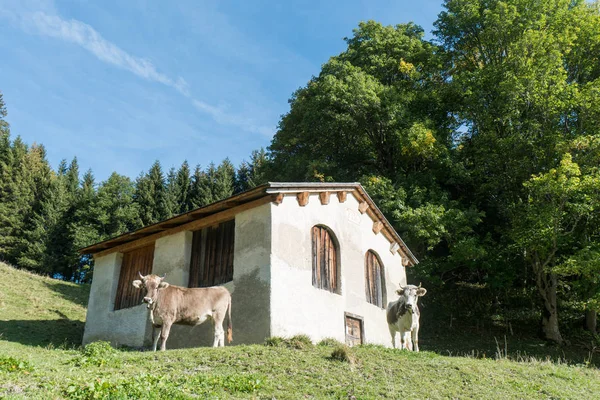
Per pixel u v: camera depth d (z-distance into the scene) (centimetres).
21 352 1127
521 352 2062
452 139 3022
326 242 1602
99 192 4638
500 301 2755
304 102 3067
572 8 2664
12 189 4631
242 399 815
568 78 2623
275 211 1408
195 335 1434
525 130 2453
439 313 2652
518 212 2273
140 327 1595
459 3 2948
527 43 2461
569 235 2127
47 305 2377
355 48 3238
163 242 1645
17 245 4369
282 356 1102
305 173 2938
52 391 710
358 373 1048
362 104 2700
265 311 1299
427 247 2539
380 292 1831
